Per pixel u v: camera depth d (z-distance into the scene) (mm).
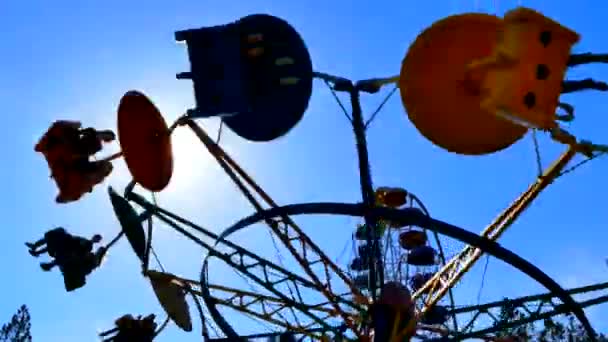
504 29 11375
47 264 17625
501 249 15398
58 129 16531
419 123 14141
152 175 17750
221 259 18688
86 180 16734
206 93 16297
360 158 16656
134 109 17594
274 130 16828
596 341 16156
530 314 16281
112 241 18422
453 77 13703
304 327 19172
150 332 18656
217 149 17969
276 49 16594
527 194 16656
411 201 23422
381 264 16562
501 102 11289
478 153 14188
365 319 17078
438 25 13977
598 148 12305
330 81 16578
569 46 11500
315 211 16094
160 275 19156
